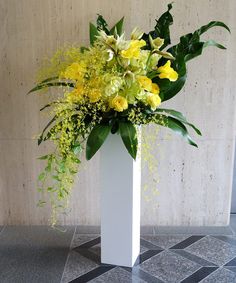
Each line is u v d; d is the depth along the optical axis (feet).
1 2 7.25
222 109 7.55
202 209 8.07
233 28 7.14
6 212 8.27
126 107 5.19
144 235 7.65
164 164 7.84
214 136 7.68
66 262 6.61
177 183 7.95
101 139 5.32
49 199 8.13
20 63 7.50
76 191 8.05
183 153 7.78
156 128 7.52
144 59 5.41
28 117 7.75
